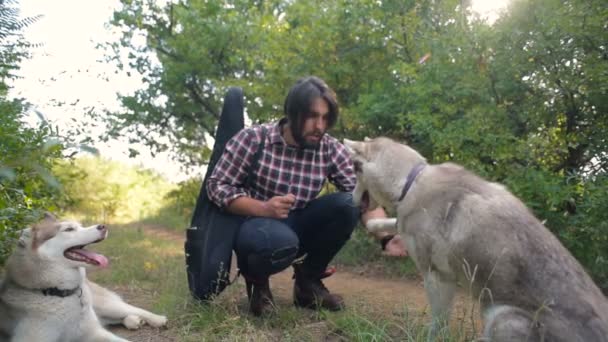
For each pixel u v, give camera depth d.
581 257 4.45
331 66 6.42
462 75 5.10
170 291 4.17
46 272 3.02
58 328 3.05
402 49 6.34
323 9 6.75
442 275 2.91
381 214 3.70
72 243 3.08
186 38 8.39
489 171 4.89
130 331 3.50
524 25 4.65
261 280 3.53
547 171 4.55
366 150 3.32
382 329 3.03
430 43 5.46
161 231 9.17
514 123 5.02
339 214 3.57
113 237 7.81
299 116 3.29
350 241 6.10
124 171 12.35
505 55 4.75
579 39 4.41
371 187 3.29
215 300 3.58
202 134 9.88
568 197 4.28
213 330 3.29
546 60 4.61
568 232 4.36
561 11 4.36
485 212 2.65
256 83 7.30
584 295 2.38
